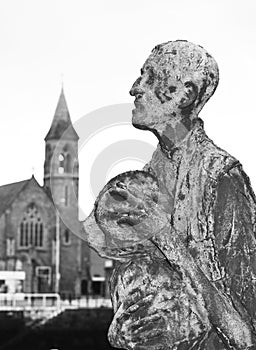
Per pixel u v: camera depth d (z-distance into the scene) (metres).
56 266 70.69
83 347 52.09
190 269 3.29
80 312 54.06
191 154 3.53
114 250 3.46
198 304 3.31
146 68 3.62
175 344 3.33
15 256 71.12
